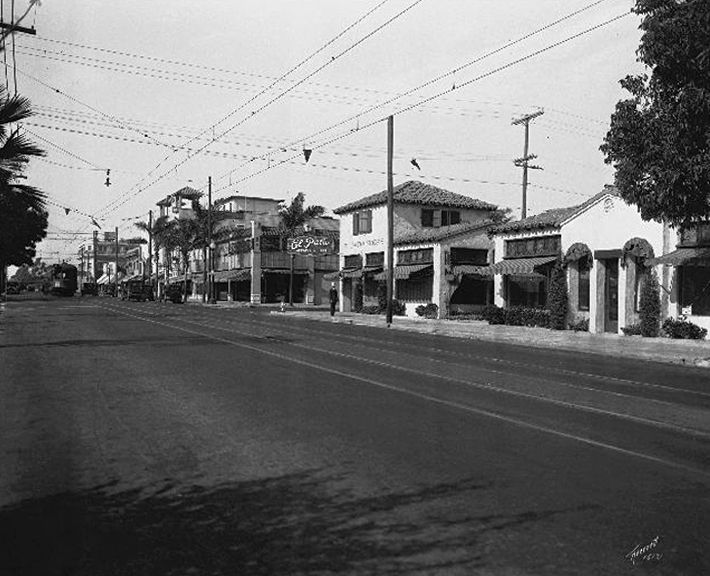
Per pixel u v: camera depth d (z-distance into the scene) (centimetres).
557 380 1224
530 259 2934
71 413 859
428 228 4097
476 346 1998
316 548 423
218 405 914
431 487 549
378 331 2652
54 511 497
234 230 6550
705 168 1417
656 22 1441
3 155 890
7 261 5984
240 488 550
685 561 401
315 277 6291
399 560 403
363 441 709
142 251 10388
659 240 2283
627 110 1549
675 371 1434
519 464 620
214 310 4447
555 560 402
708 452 672
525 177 4156
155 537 445
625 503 509
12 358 1466
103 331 2272
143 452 666
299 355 1563
